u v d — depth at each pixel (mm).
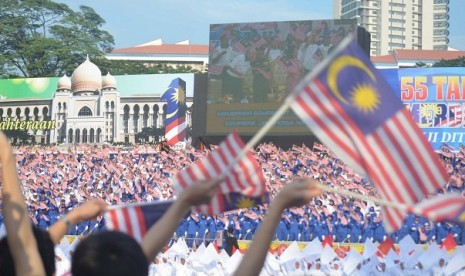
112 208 7836
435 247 36000
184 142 101500
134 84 113625
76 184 84500
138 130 113062
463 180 75312
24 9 149875
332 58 7117
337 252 41469
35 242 6441
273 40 79625
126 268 5637
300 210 60188
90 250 5680
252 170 7543
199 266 39969
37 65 145875
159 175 81875
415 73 89938
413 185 7395
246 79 80375
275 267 37219
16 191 6484
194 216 60625
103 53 155875
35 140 116312
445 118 89125
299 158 77812
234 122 80688
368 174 7293
